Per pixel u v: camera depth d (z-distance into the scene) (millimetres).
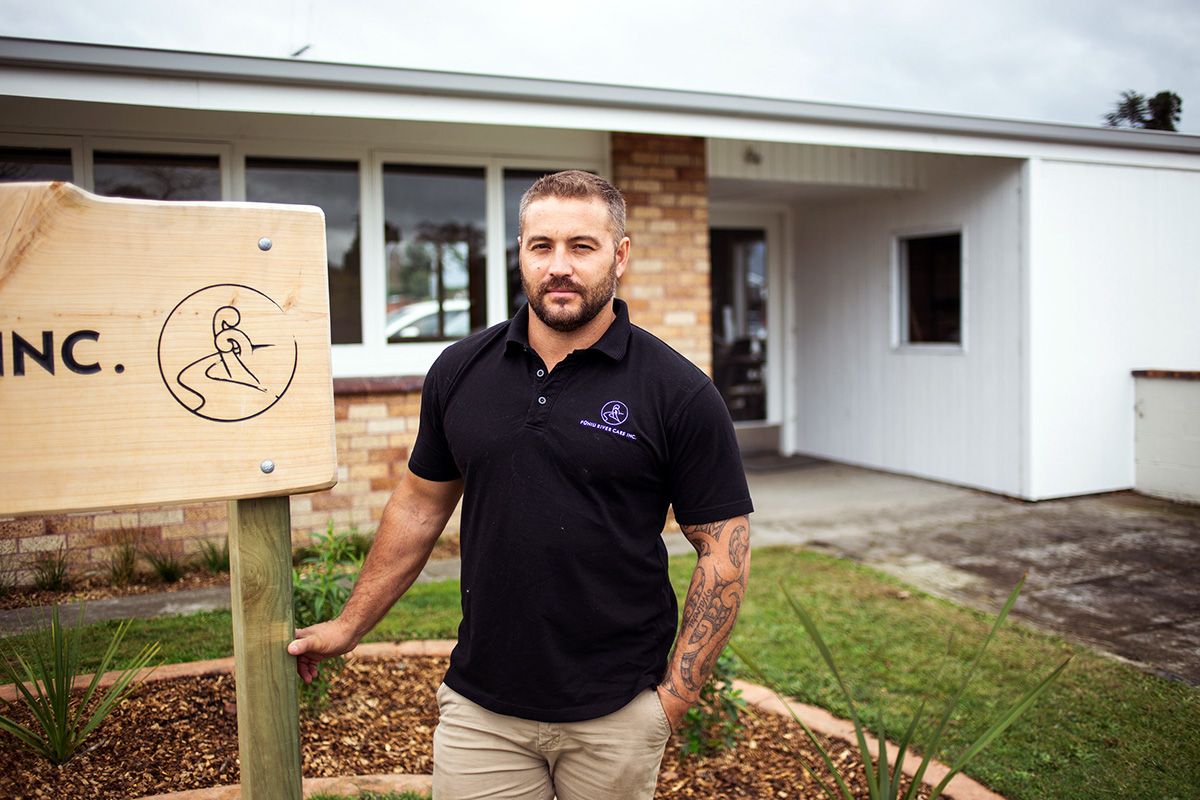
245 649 1729
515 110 5348
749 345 9797
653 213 6520
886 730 3359
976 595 5109
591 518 1790
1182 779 3043
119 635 3021
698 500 1864
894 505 7410
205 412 1639
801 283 9914
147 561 5203
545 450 1801
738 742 3242
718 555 1855
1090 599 5020
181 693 3279
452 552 5832
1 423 1520
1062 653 4188
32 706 2717
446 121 5227
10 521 4980
